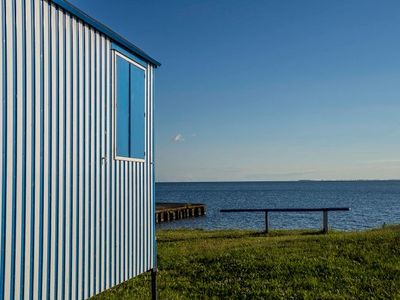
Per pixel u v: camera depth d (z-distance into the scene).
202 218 41.06
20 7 5.43
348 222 33.56
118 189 7.50
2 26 5.14
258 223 33.81
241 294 9.57
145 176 8.48
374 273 10.88
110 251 7.25
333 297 9.27
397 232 15.90
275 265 11.69
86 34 6.71
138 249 8.16
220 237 17.80
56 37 6.05
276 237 17.16
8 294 5.14
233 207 58.88
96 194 6.87
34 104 5.61
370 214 41.72
